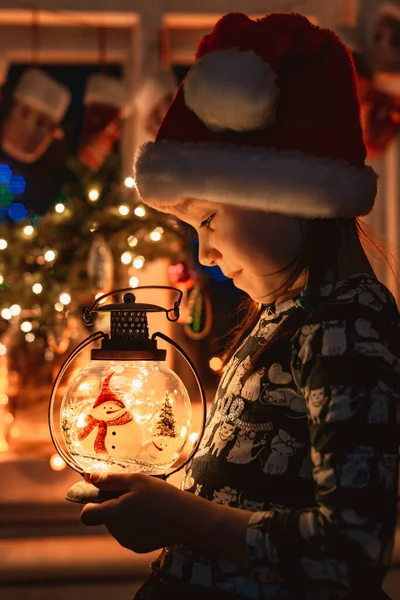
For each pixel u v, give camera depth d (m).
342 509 0.77
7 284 1.71
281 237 0.87
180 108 0.90
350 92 0.91
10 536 1.62
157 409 0.87
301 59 0.89
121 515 0.84
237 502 0.88
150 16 1.96
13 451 1.74
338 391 0.80
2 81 1.99
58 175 1.99
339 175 0.87
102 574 1.52
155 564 0.97
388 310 0.86
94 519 0.85
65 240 1.72
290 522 0.80
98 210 1.76
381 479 0.78
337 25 1.87
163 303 1.77
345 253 0.91
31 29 2.00
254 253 0.88
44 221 1.74
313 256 0.88
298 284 0.93
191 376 1.87
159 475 0.90
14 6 1.91
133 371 0.88
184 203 0.90
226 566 0.88
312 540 0.78
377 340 0.82
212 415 0.97
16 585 1.51
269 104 0.85
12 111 1.80
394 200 2.04
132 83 2.01
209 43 0.93
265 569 0.80
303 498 0.86
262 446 0.88
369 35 1.86
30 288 1.70
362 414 0.79
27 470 1.65
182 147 0.87
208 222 0.91
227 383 0.97
